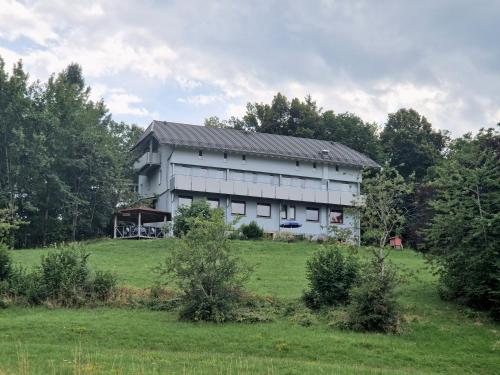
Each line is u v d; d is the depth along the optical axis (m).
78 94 70.38
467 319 31.05
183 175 62.28
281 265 43.31
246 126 92.19
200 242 30.66
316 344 26.05
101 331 26.67
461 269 32.94
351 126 88.12
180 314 29.62
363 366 23.75
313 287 32.44
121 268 41.16
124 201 65.81
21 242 61.34
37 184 61.56
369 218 32.12
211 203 64.00
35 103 64.31
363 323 28.88
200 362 22.08
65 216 63.09
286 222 63.69
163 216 62.34
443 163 37.03
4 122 61.09
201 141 64.69
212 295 30.19
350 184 70.00
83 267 33.47
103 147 65.94
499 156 37.50
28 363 20.28
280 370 21.47
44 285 32.12
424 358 25.39
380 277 29.98
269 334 27.22
